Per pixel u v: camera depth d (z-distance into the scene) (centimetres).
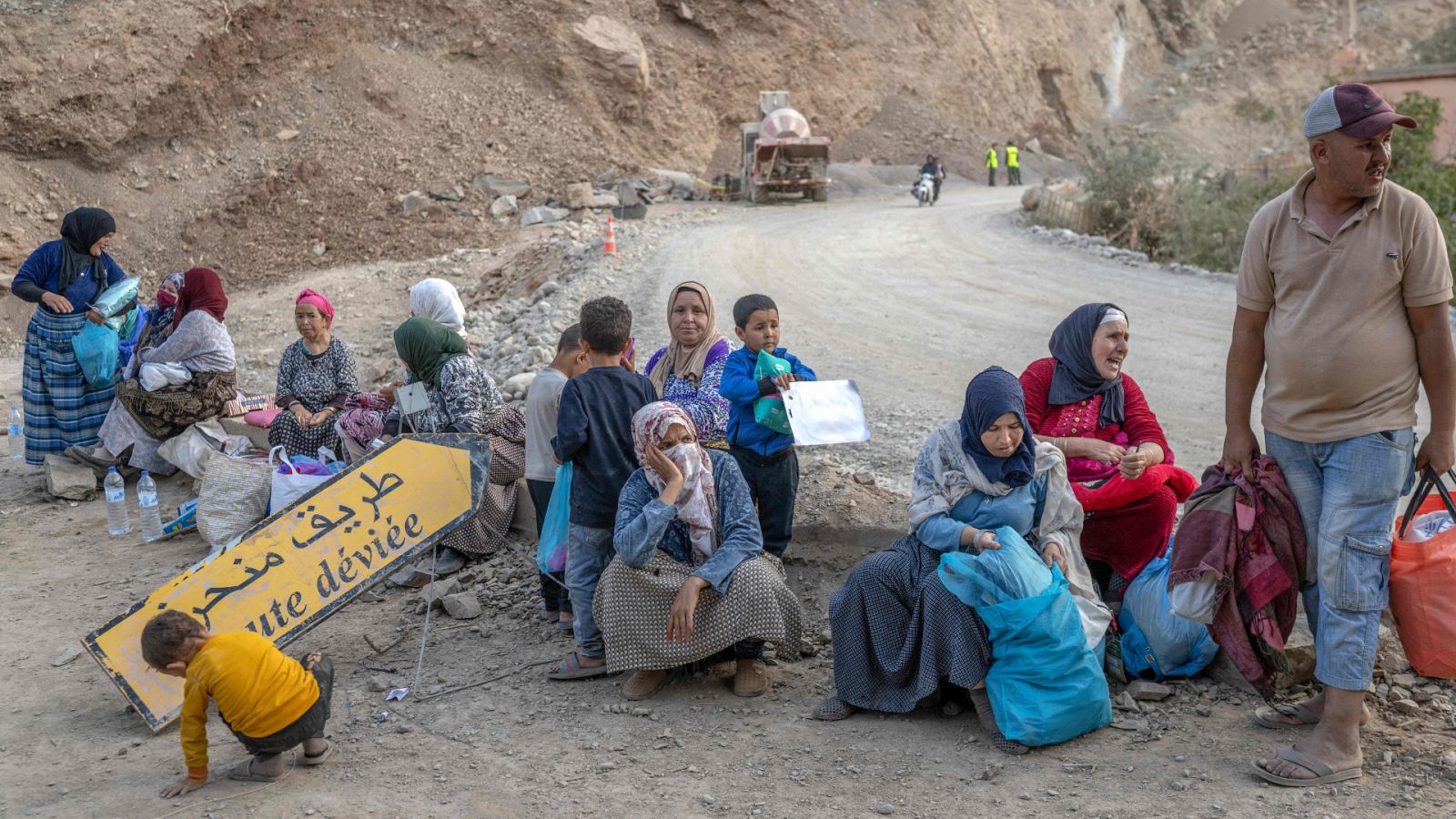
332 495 524
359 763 431
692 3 3969
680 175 3328
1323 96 355
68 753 459
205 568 499
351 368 829
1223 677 452
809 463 678
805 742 430
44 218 2364
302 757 434
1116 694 454
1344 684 371
